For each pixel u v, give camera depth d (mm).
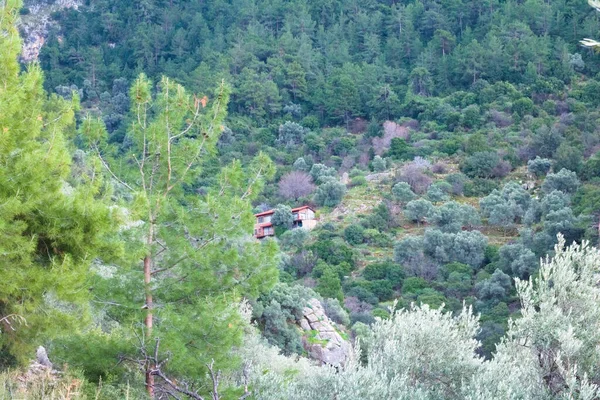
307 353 26578
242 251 12305
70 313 9789
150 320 11219
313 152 99438
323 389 10242
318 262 60406
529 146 87250
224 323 11008
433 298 51562
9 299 8789
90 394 9945
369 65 121812
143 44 130375
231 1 149250
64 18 146000
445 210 69750
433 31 137000
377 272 59281
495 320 45094
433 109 106938
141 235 11398
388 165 90250
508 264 58062
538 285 10914
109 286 11281
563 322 10195
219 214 11680
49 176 8812
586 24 124250
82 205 8828
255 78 115750
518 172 83188
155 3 146750
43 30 143625
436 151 91062
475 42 118938
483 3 137375
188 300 11570
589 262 10789
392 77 121625
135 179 11930
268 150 97312
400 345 10844
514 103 101812
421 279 56781
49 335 9016
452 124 100875
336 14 144625
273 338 25781
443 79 118688
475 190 79438
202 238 11703
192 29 136125
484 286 51969
